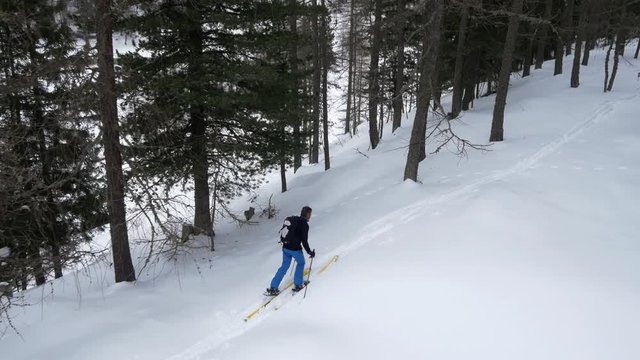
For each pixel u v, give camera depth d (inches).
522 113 832.9
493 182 471.8
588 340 212.2
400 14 507.2
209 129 484.7
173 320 297.9
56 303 321.7
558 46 1110.4
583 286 259.0
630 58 1355.8
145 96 398.6
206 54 447.5
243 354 238.5
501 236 335.6
